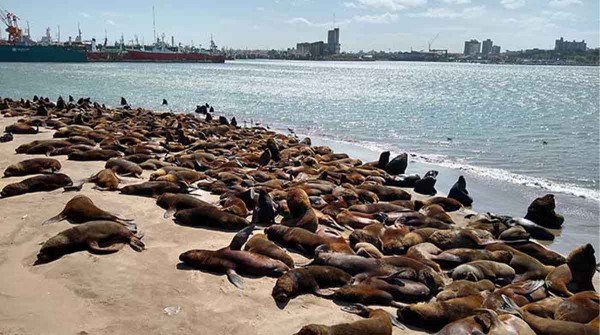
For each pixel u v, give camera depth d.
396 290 6.86
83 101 31.67
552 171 16.38
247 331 5.73
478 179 15.40
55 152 15.12
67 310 5.89
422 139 22.81
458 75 114.12
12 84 56.22
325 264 7.45
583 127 26.09
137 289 6.51
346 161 16.28
